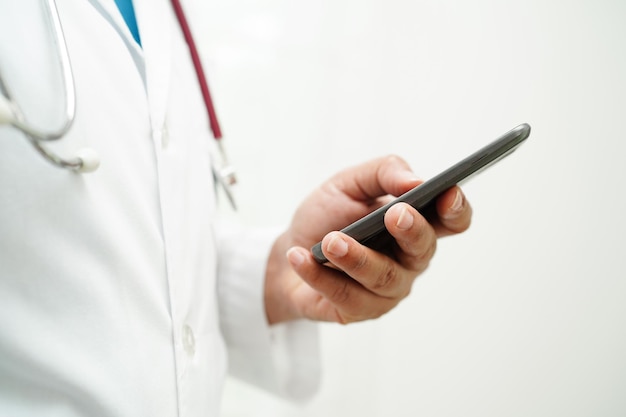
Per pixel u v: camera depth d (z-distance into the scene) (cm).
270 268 57
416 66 92
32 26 30
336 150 100
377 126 97
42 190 28
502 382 82
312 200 51
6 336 27
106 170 32
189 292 38
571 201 76
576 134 75
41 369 28
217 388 43
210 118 57
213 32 94
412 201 30
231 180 58
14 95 27
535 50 78
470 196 85
